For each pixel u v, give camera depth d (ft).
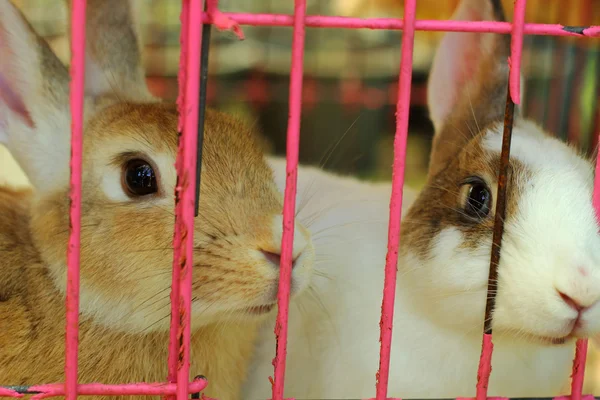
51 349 1.61
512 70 1.34
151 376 1.63
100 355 1.60
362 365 1.78
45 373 1.61
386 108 3.18
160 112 1.63
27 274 1.63
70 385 1.31
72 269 1.28
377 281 1.82
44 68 1.66
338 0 3.17
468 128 1.81
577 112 2.34
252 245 1.50
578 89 2.36
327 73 3.21
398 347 1.76
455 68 1.85
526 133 1.74
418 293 1.72
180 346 1.31
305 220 1.86
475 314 1.62
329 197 1.97
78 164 1.27
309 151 3.01
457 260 1.62
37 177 1.65
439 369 1.75
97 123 1.63
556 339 1.53
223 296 1.50
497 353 1.72
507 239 1.53
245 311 1.53
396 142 1.33
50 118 1.67
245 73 3.19
